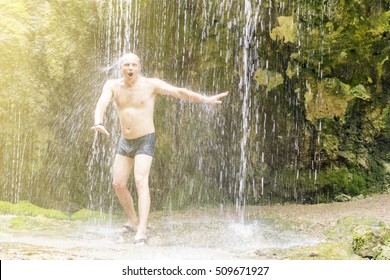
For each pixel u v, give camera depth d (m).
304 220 11.84
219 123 16.05
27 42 14.25
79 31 14.78
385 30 14.77
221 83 15.88
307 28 15.07
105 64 15.02
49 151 14.44
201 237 10.43
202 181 15.80
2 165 13.99
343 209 13.14
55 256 8.14
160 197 15.47
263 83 15.56
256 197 15.87
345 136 15.44
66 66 14.61
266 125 15.88
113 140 15.07
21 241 9.65
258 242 10.05
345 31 14.91
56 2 14.63
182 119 15.90
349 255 9.00
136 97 10.72
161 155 15.65
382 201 13.91
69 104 14.70
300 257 8.81
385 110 15.37
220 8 15.34
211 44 15.59
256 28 15.34
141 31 15.29
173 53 15.59
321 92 15.33
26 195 14.15
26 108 14.16
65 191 14.55
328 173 15.48
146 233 10.52
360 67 15.30
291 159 15.76
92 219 12.75
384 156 15.39
